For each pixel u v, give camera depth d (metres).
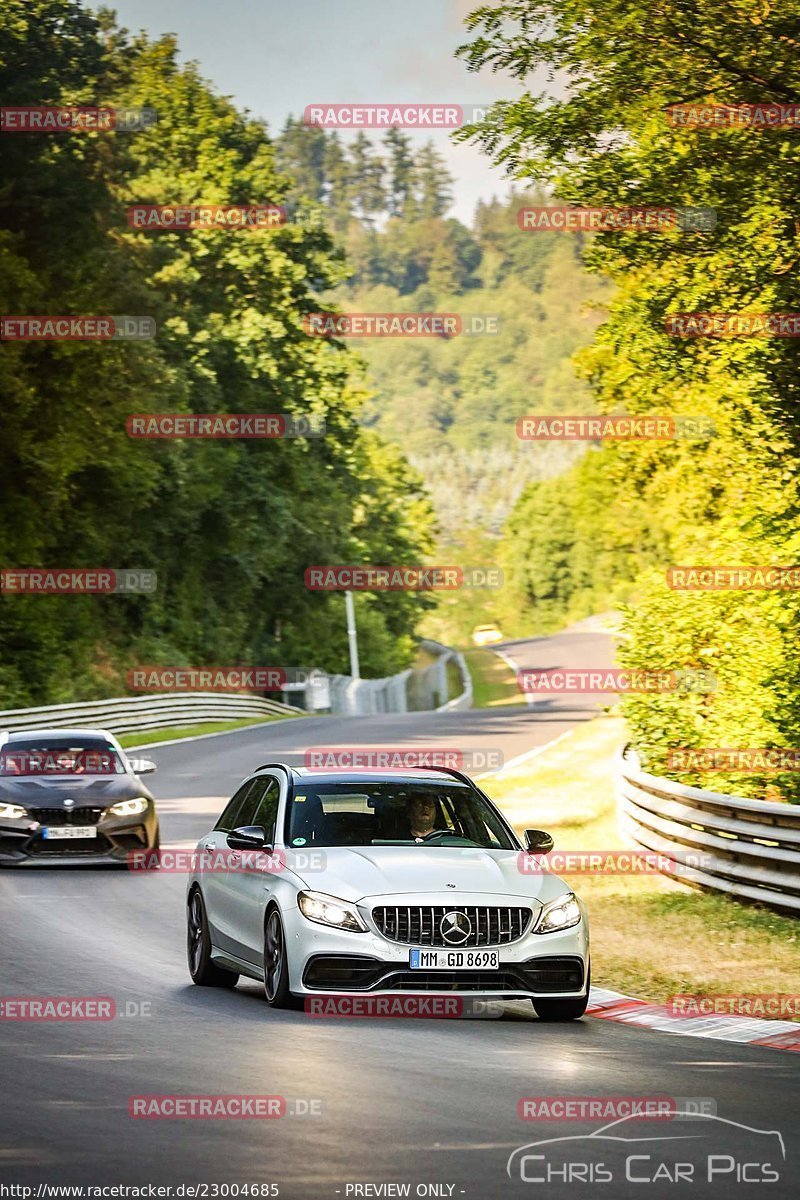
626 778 46.59
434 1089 17.14
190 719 111.12
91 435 111.81
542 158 43.69
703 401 66.38
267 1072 18.02
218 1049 19.59
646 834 43.22
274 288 154.62
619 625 51.47
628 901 36.06
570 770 67.75
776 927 31.08
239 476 153.62
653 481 86.19
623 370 70.88
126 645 136.12
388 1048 19.80
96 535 123.50
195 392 145.00
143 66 151.00
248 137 160.88
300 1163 13.77
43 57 108.94
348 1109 16.02
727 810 36.00
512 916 22.64
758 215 41.97
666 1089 17.45
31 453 106.75
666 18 41.47
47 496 112.62
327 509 170.88
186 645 148.75
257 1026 21.48
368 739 93.94
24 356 107.06
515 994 22.42
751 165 41.78
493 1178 13.43
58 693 113.19
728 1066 19.16
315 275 158.12
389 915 22.33
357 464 193.38
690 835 37.66
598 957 28.88
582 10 41.81
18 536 112.69
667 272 45.69
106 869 43.47
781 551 50.59
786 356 42.84
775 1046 20.89
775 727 43.62
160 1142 14.53
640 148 43.50
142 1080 17.53
